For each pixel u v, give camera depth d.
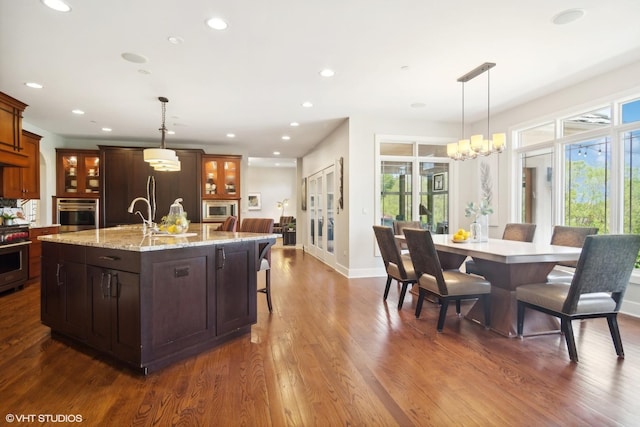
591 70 3.62
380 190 5.51
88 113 5.04
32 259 4.74
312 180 8.23
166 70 3.49
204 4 2.36
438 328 2.99
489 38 2.90
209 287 2.57
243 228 4.35
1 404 1.85
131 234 3.14
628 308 3.48
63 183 6.38
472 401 1.89
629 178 3.60
